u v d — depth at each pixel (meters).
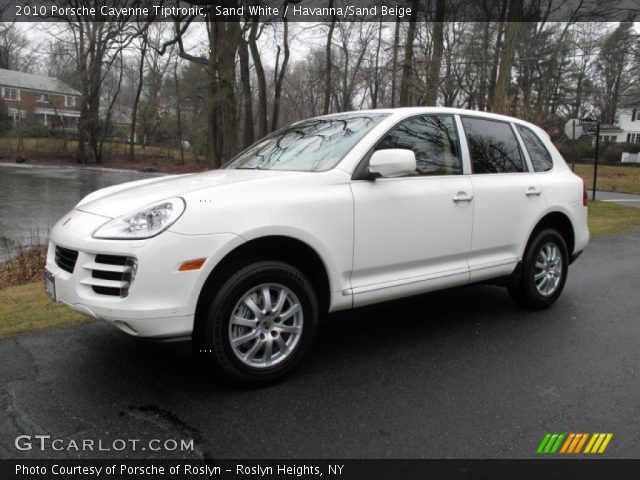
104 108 51.59
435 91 15.02
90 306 2.78
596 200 17.41
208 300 2.92
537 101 21.73
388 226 3.55
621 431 2.75
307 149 3.81
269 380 3.16
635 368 3.60
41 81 61.50
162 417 2.79
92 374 3.31
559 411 2.96
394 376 3.38
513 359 3.72
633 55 33.16
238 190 3.05
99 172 34.66
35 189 21.77
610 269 6.93
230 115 13.36
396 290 3.64
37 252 7.57
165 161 45.12
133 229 2.77
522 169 4.66
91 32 30.75
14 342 3.86
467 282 4.15
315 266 3.33
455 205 3.94
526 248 4.62
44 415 2.79
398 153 3.25
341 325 4.43
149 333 2.74
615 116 55.88
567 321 4.61
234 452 2.49
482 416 2.89
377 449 2.54
